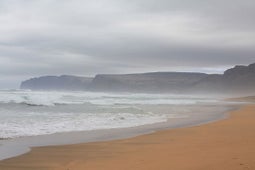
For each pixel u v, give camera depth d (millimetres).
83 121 19656
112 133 15344
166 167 8141
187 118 23156
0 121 18031
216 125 18359
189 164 8305
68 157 10094
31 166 8961
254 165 7680
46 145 12031
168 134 14945
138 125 18625
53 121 19078
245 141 11992
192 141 12648
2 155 10258
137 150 11086
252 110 32719
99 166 8781
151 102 46750
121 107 32406
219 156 9078
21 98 38500
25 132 14820
